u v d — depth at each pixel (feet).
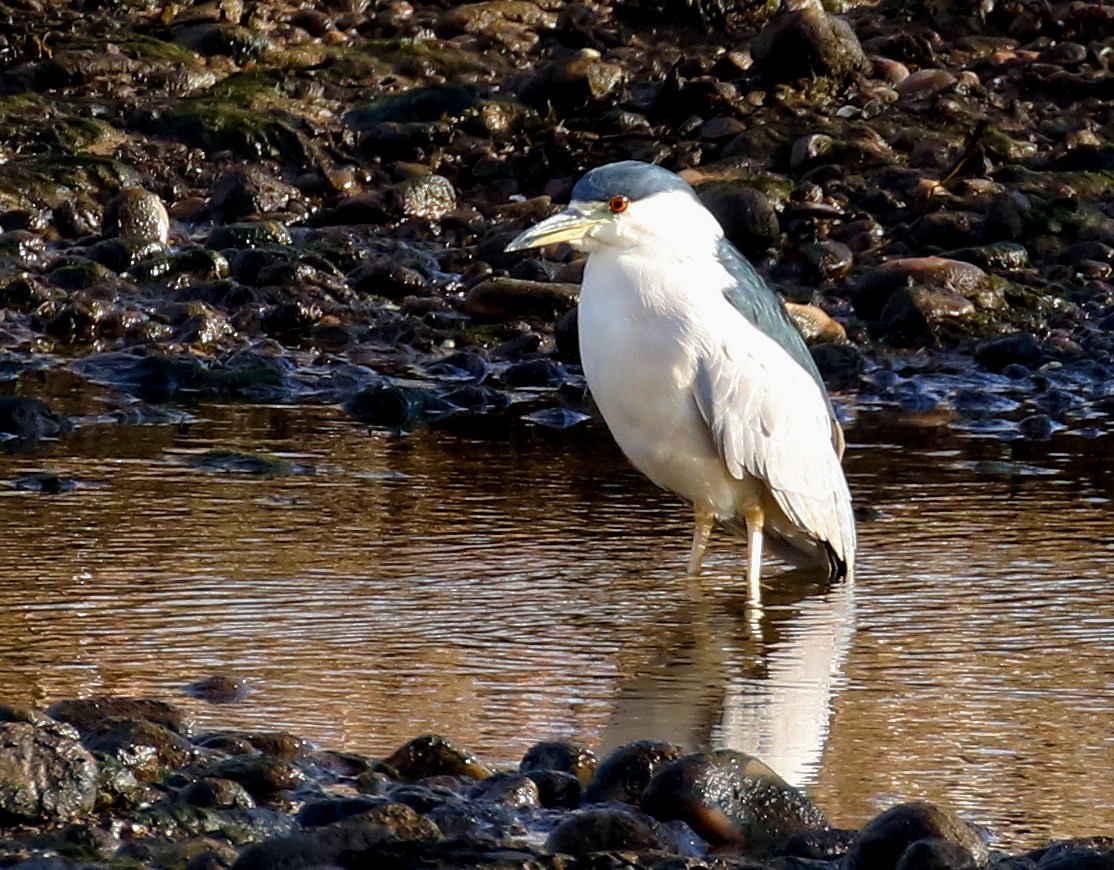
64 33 80.07
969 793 27.78
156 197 68.23
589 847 25.48
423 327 60.13
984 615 36.47
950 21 83.15
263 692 31.58
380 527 41.50
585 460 47.88
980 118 75.36
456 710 31.09
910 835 24.98
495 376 56.70
